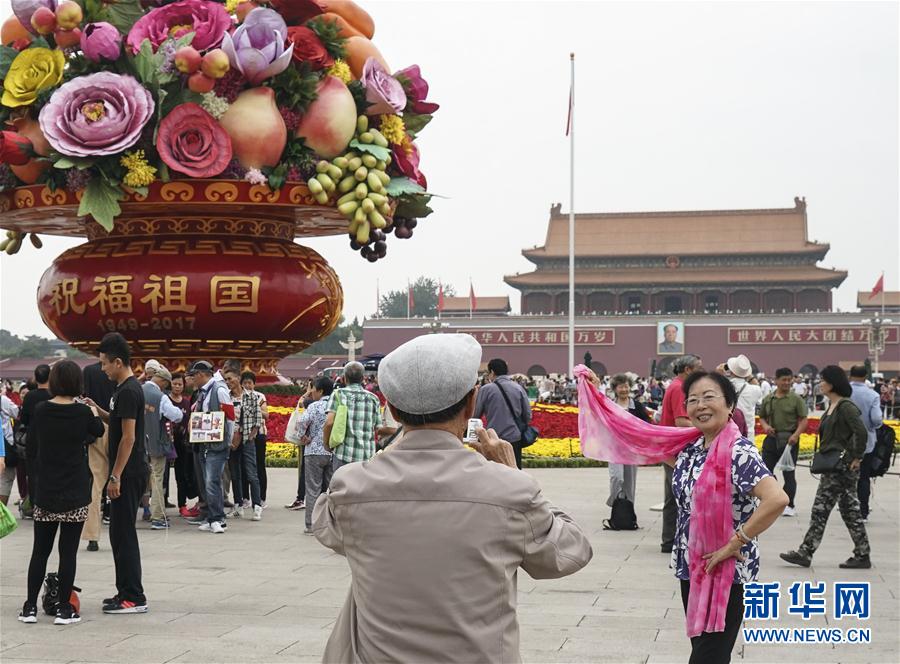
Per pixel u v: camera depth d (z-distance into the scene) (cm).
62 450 952
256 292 2284
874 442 1673
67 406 952
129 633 925
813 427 3441
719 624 623
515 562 426
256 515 1673
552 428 2898
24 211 2141
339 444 1420
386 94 2100
